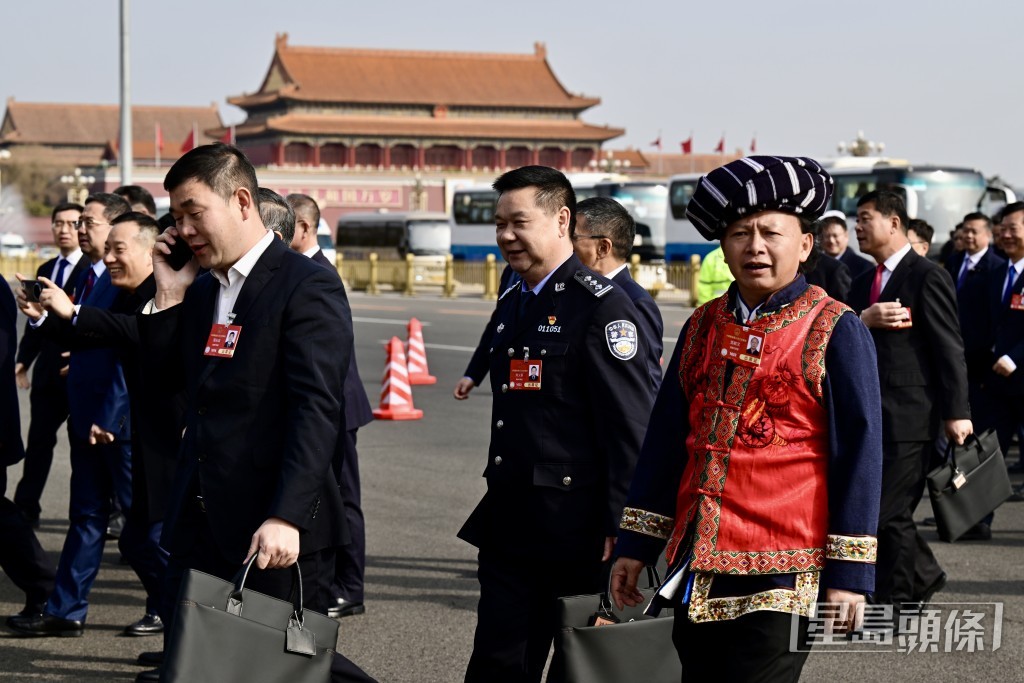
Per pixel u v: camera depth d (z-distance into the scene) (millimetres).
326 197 77625
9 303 5895
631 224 5586
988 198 33438
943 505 5906
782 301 3273
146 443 4973
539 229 4211
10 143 112812
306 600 4016
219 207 3902
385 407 13195
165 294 4277
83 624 6023
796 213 3256
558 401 4137
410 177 79438
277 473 3881
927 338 5980
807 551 3182
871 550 3143
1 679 5371
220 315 4008
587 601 3787
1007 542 7871
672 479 3449
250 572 3896
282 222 5395
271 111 86000
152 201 8508
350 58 85875
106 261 5750
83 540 5996
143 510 5004
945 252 14828
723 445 3230
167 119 118250
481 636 4172
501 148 85000
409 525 8242
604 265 5539
